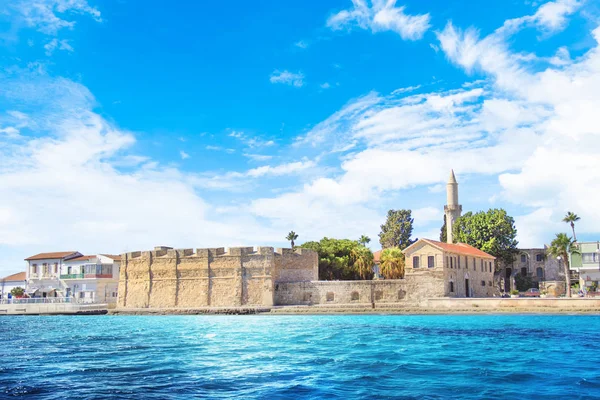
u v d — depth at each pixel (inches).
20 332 2358.5
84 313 3934.5
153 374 1184.8
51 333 2289.6
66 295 4650.6
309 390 1005.2
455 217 5393.7
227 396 961.5
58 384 1072.2
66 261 4699.8
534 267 5007.4
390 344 1695.4
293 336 1993.1
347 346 1658.5
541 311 2908.5
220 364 1322.6
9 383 1083.9
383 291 3550.7
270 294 3720.5
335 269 4215.1
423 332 2069.4
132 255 4195.4
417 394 967.0
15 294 4722.0
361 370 1213.7
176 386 1049.5
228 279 3823.8
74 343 1841.8
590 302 2871.6
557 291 4500.5
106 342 1866.4
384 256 4190.5
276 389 1016.2
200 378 1133.1
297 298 3718.0
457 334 1977.1
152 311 3809.1
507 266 5054.1
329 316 3193.9
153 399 938.1
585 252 4148.6
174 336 2074.3
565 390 991.6
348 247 4330.7
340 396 955.3
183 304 3917.3
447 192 5452.8
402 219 6382.9
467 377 1119.6
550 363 1286.9
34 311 4028.1
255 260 3786.9
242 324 2679.6
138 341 1892.2
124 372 1213.1
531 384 1045.8
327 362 1336.1
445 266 3464.6
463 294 3727.9
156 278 4047.7
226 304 3794.3
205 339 1931.6
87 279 4562.0
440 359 1368.1
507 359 1358.3
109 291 4608.8
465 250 3880.4
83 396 961.5
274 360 1380.4
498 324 2375.7
